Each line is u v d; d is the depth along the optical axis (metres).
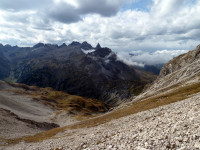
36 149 26.66
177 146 9.03
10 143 42.84
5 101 99.94
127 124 26.80
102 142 16.41
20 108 104.00
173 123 13.26
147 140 11.31
